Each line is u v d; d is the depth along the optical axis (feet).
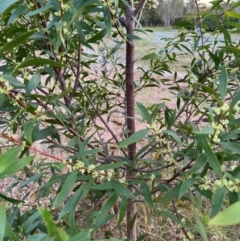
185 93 3.48
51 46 2.42
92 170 2.06
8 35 2.34
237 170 1.76
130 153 3.28
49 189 2.50
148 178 2.48
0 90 1.88
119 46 3.08
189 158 2.27
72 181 1.94
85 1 1.98
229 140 2.05
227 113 1.66
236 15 2.21
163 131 2.06
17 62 2.51
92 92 3.88
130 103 3.34
